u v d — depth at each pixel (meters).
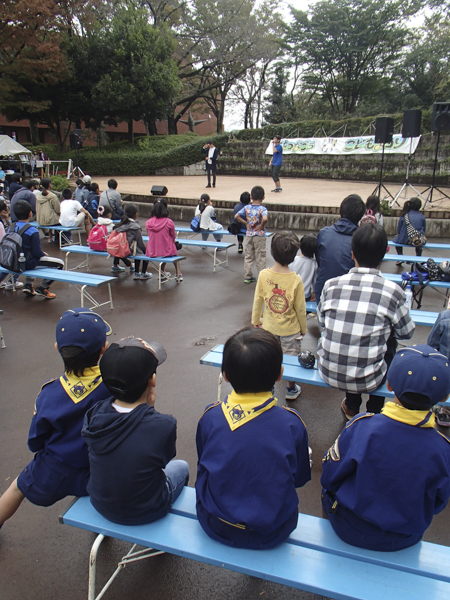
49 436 1.94
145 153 23.59
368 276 2.53
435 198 12.48
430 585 1.51
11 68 20.66
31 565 2.10
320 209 11.08
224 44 28.09
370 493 1.53
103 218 7.07
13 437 3.08
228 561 1.59
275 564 1.58
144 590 1.96
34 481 1.92
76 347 1.88
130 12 24.22
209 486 1.60
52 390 1.94
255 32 27.78
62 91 23.95
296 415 1.66
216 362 3.11
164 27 25.89
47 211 8.73
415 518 1.50
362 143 18.36
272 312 3.34
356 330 2.49
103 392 1.93
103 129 31.78
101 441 1.64
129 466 1.63
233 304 5.87
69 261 8.23
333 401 3.56
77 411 1.88
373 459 1.52
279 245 3.17
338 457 1.67
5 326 5.16
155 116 26.42
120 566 1.89
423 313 4.07
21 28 20.14
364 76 33.16
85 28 23.84
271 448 1.51
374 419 1.60
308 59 33.56
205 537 1.70
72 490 1.92
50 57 20.80
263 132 23.66
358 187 16.06
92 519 1.80
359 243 2.53
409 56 30.12
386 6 30.12
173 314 5.51
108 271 7.54
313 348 4.56
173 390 3.71
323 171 19.47
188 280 6.99
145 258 6.52
